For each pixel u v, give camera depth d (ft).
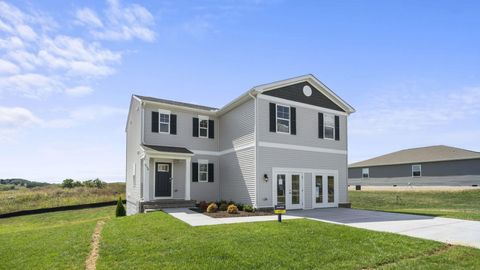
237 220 40.42
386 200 89.86
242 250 26.14
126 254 25.53
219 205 55.88
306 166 58.85
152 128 59.82
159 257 24.59
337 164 63.46
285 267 22.90
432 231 34.24
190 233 31.76
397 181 117.29
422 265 23.38
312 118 61.11
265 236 30.32
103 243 29.09
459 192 97.09
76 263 24.03
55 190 117.39
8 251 28.89
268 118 55.42
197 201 62.69
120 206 61.52
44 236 34.91
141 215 45.88
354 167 134.10
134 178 65.00
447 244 28.37
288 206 55.47
